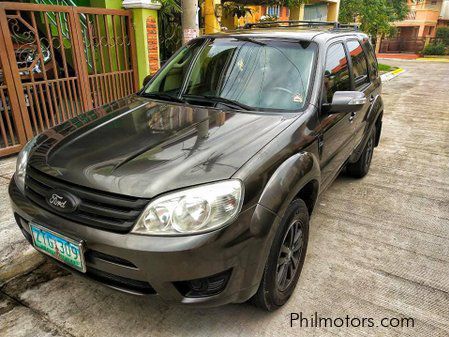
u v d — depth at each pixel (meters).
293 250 2.44
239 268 1.92
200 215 1.81
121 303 2.45
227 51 3.11
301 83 2.79
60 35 4.89
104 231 1.86
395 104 9.60
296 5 9.79
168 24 7.23
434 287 2.70
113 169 1.96
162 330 2.25
